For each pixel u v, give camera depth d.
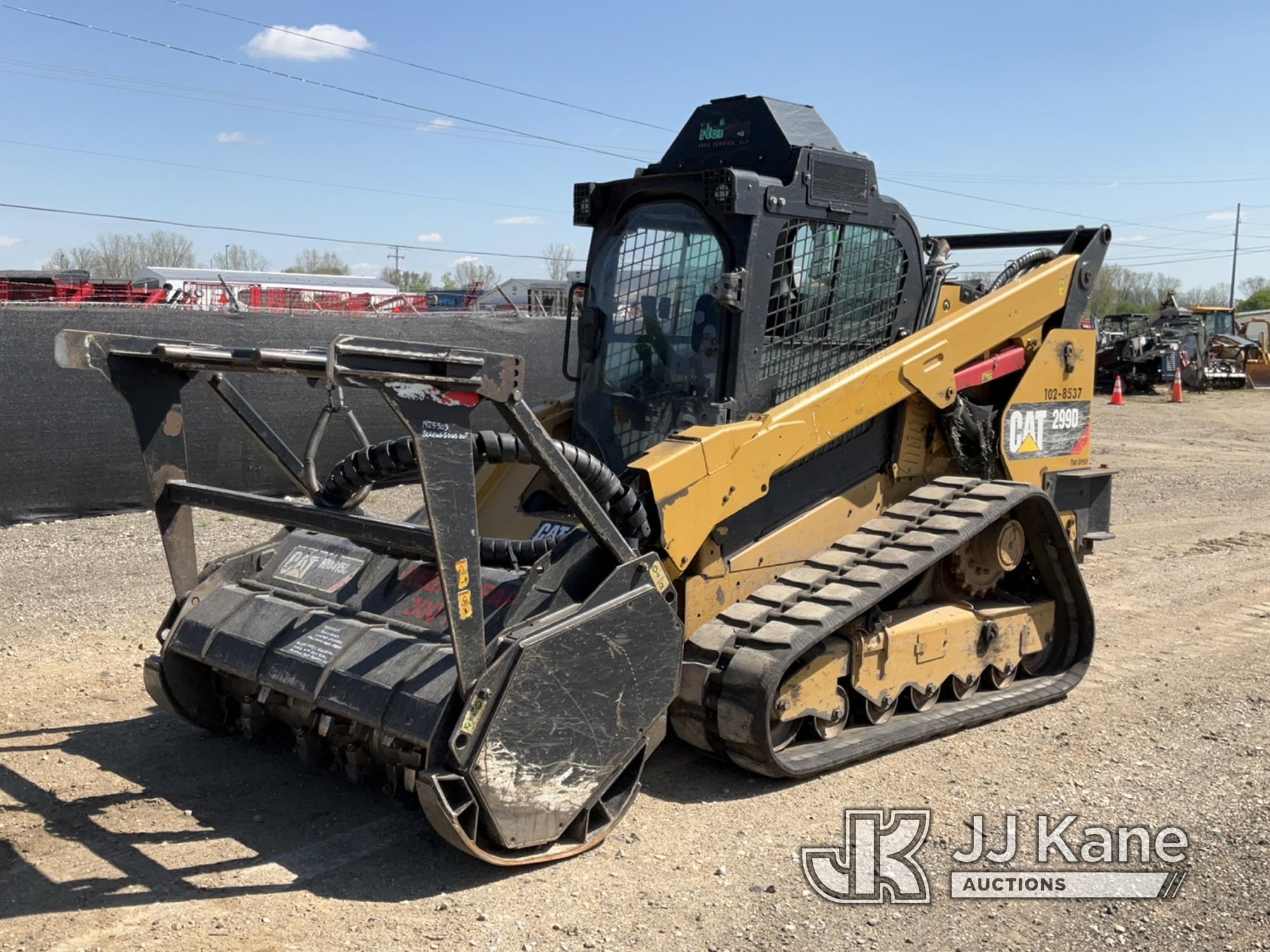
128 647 6.49
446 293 22.67
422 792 3.75
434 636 4.21
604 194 5.49
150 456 4.71
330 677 4.18
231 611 4.78
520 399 3.80
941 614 5.58
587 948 3.49
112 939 3.47
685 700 4.69
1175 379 27.56
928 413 5.77
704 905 3.78
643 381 5.27
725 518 4.66
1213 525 11.03
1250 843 4.24
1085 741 5.38
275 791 4.62
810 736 5.03
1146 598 8.19
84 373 9.77
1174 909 3.77
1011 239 6.80
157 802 4.50
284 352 3.85
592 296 5.56
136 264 50.84
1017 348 6.08
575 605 4.11
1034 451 6.22
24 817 4.34
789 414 4.86
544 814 3.97
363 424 11.23
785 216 4.93
